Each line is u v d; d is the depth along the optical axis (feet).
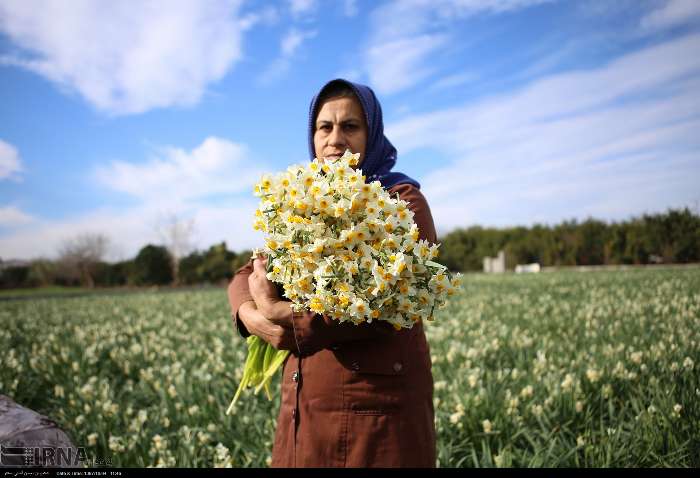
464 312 30.01
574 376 13.80
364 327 5.68
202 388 16.40
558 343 19.42
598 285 43.55
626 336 18.63
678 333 17.58
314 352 5.90
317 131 7.11
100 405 14.83
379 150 7.19
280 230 5.79
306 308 5.72
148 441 12.78
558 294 39.81
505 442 12.14
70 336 30.53
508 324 25.64
